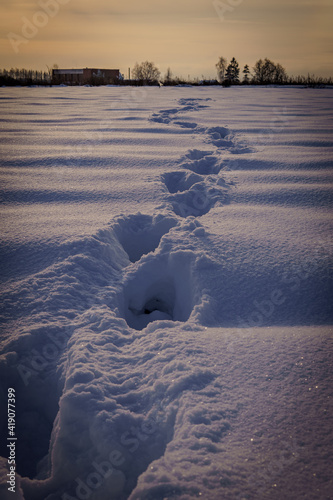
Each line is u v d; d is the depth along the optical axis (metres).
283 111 10.35
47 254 2.63
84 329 2.06
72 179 4.20
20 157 5.01
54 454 1.55
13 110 10.12
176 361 1.74
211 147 5.82
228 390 1.59
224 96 15.57
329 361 1.73
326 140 6.28
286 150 5.67
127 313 2.48
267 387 1.60
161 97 14.48
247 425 1.42
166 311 2.73
